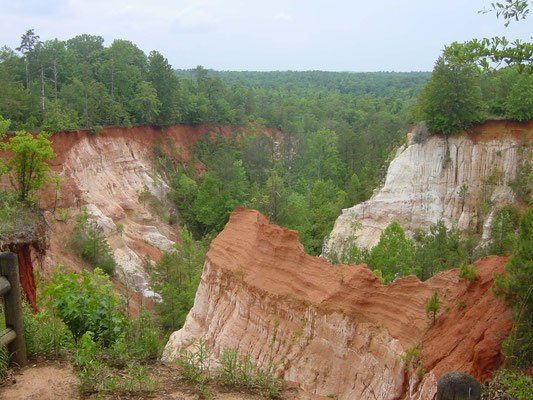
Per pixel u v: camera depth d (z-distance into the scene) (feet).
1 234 76.48
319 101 429.38
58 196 138.10
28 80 198.70
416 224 142.72
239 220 70.69
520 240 33.35
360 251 116.78
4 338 24.44
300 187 226.79
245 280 60.64
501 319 34.14
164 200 195.83
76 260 122.11
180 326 106.01
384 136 260.21
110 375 26.37
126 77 225.15
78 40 288.10
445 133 141.79
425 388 35.19
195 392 26.30
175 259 124.57
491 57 26.91
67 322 31.50
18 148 96.78
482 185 137.80
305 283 54.39
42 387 23.75
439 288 43.42
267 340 55.01
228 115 286.05
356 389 44.68
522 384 26.04
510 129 136.05
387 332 44.16
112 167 180.34
